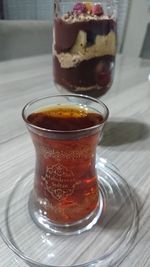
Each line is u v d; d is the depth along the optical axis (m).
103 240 0.12
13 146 0.19
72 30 0.18
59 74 0.20
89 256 0.11
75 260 0.11
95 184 0.13
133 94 0.28
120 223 0.13
